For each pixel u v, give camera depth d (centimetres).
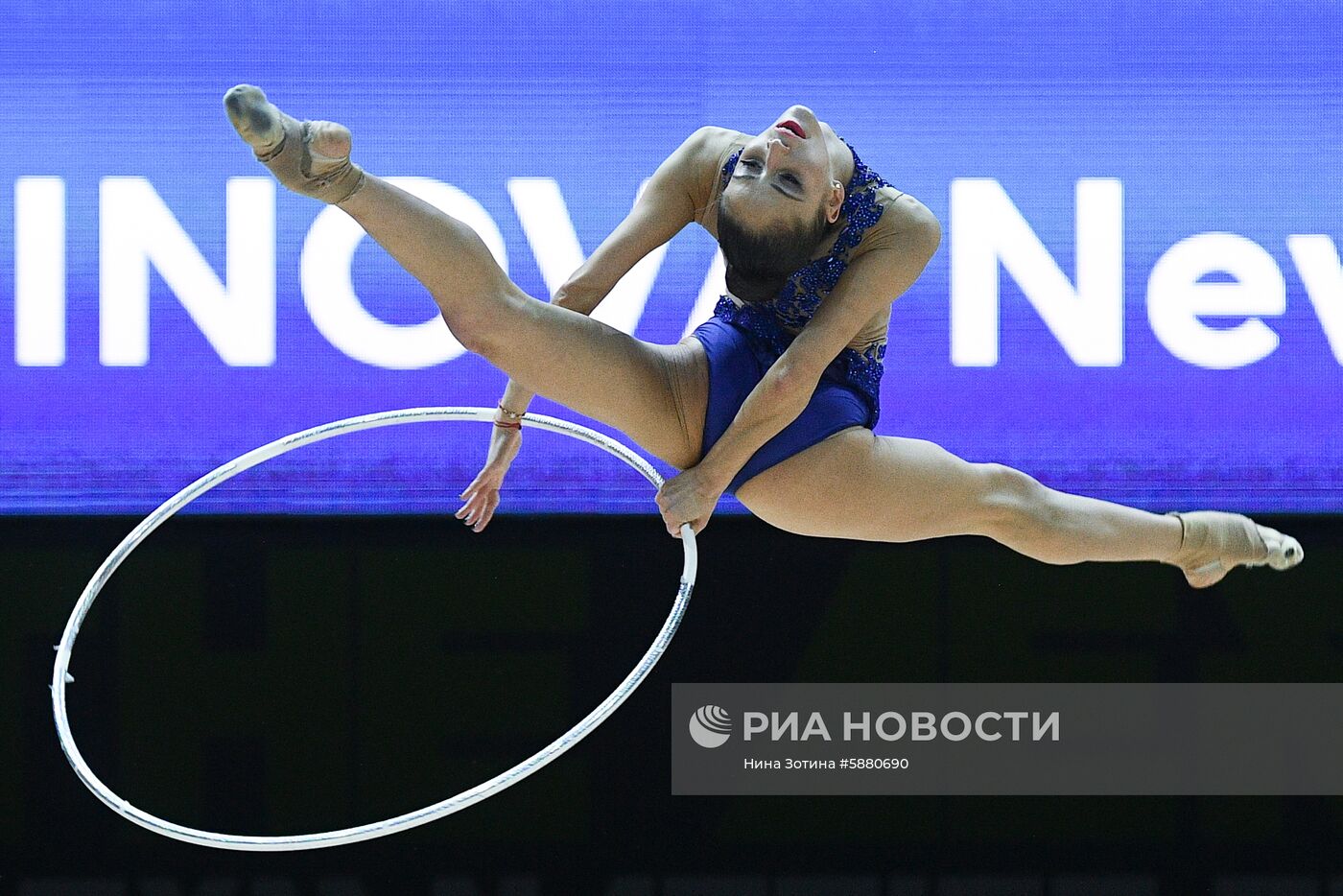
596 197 1495
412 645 1527
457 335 839
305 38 1492
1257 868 1522
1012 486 1000
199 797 1516
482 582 1528
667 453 936
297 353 1497
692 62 1499
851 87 1497
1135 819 1527
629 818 1523
